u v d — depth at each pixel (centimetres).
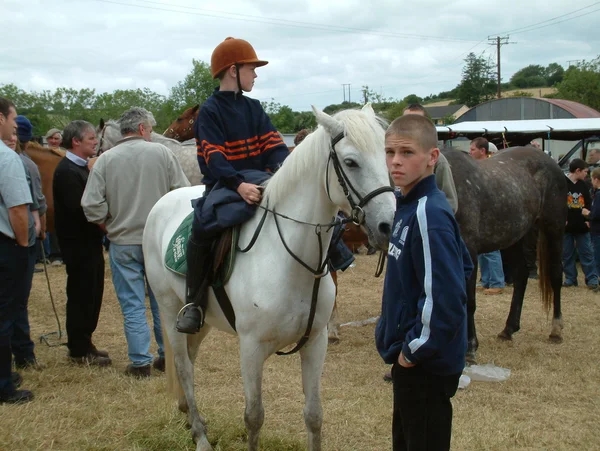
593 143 1313
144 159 441
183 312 296
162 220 359
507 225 498
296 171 261
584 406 393
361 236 568
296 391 415
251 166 303
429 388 207
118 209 436
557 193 545
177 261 316
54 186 464
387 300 215
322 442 335
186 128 912
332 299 278
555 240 546
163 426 353
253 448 280
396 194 253
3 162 365
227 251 279
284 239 263
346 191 241
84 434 341
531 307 675
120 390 414
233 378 444
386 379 438
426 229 195
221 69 293
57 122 3891
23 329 454
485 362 481
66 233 460
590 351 514
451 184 419
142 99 4216
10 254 374
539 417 374
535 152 556
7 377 386
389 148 210
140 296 449
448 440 211
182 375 343
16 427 340
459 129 1255
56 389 416
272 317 261
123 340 554
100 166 433
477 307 676
